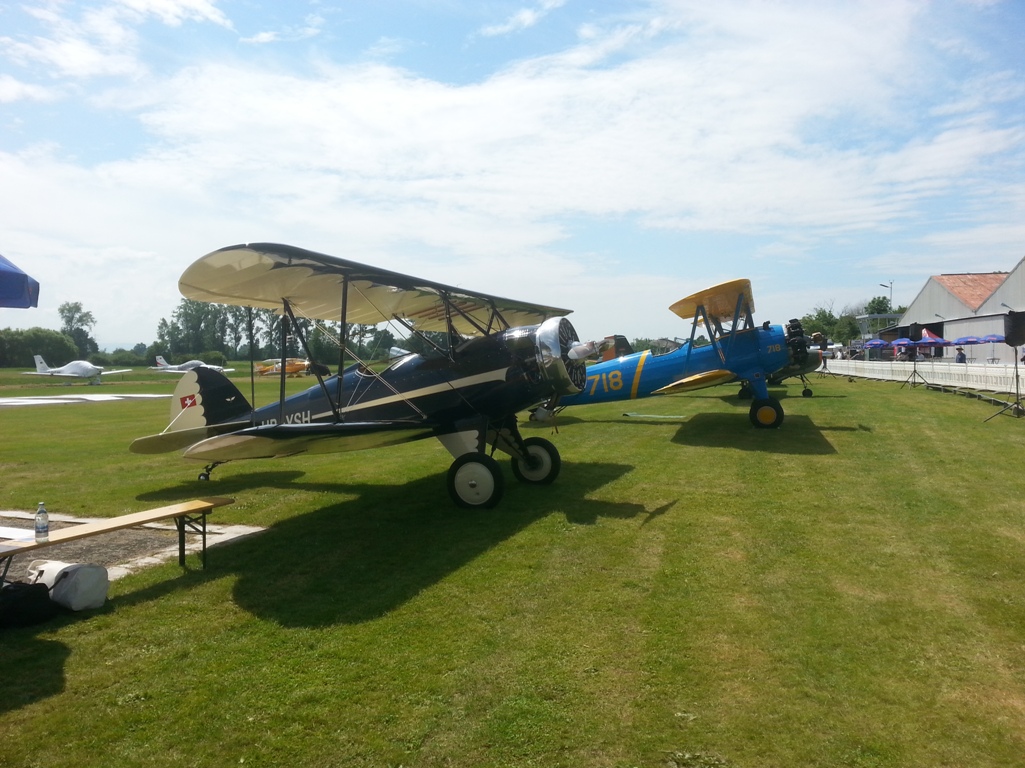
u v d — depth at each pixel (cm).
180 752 269
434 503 698
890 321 6800
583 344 772
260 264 578
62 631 386
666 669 325
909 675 316
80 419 1852
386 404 768
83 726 289
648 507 644
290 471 920
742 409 1584
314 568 492
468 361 734
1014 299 3191
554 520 605
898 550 498
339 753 265
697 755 258
